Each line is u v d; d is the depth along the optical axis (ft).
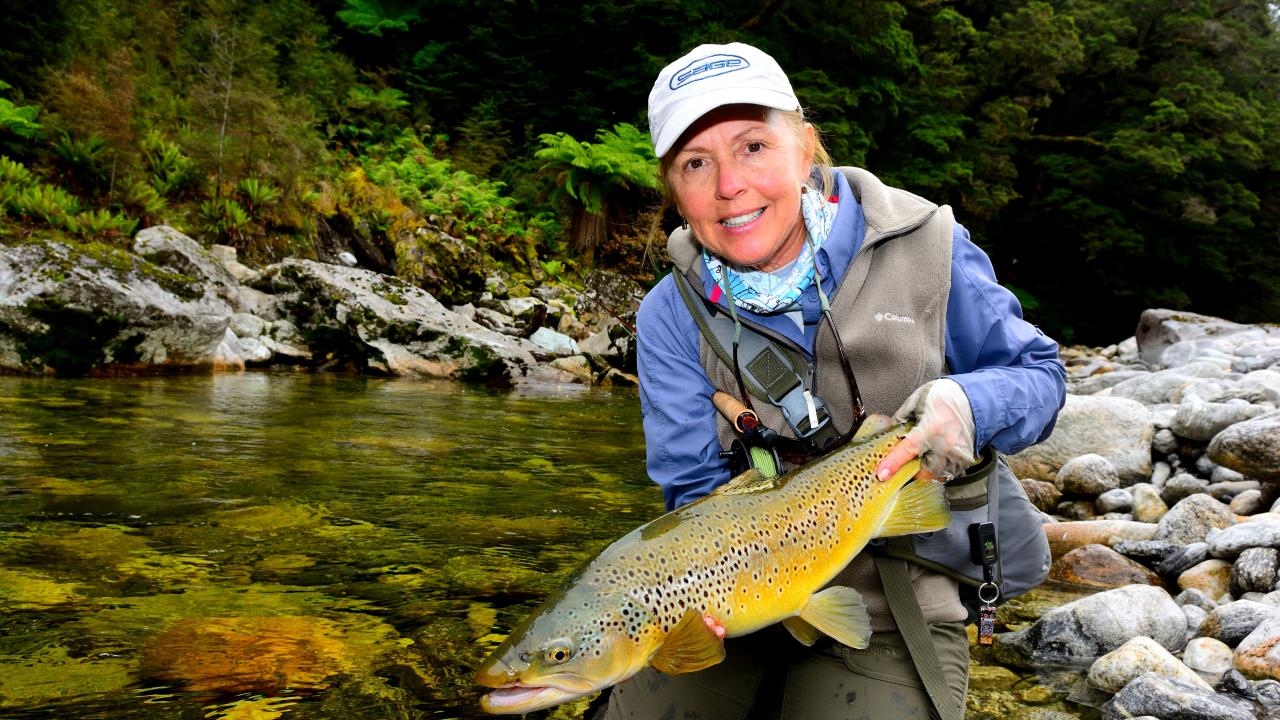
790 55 42.24
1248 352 20.54
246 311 21.15
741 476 3.14
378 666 4.54
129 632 4.78
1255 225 56.34
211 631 4.86
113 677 4.24
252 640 4.77
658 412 3.58
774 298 3.26
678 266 3.51
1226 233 54.29
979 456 3.20
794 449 3.31
